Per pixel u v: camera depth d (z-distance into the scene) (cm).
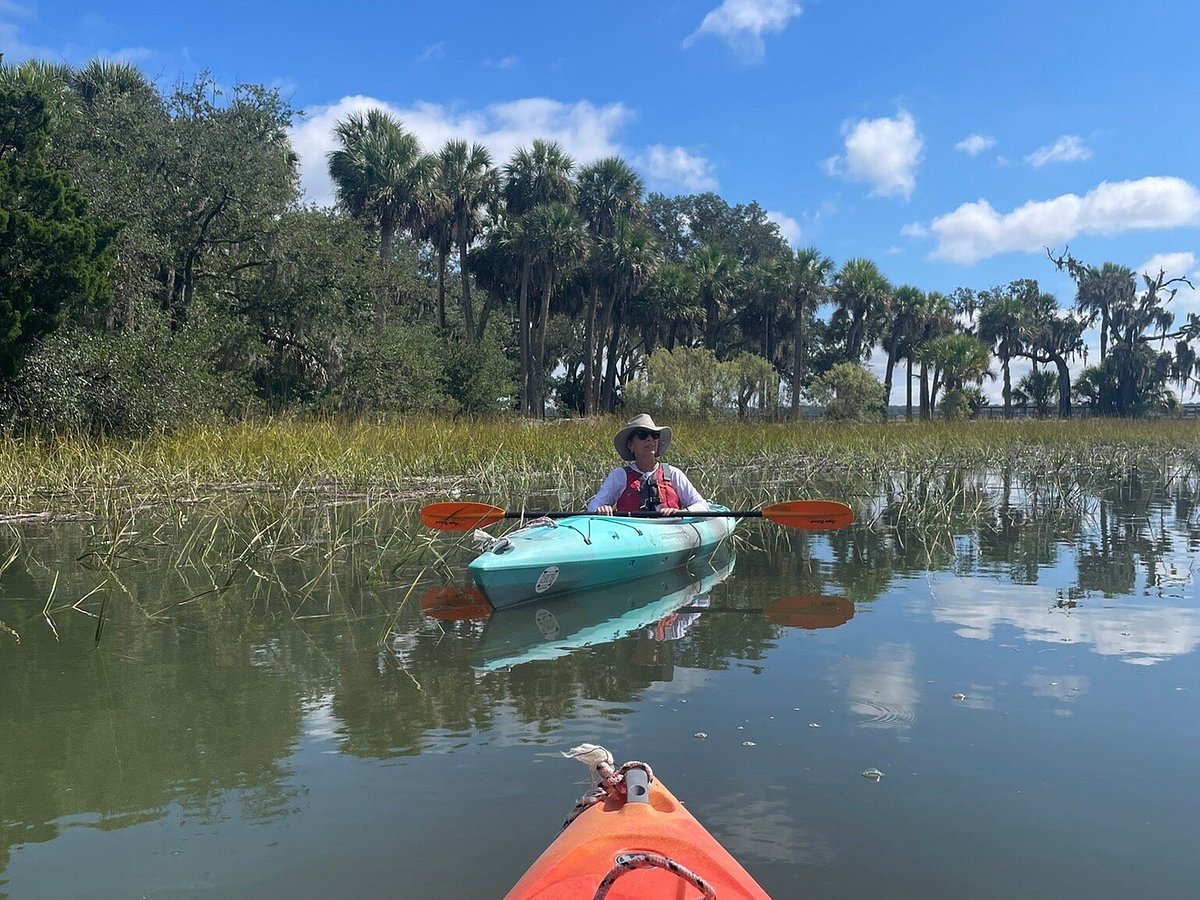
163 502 1055
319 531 867
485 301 4525
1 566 700
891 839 277
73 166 1930
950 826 285
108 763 336
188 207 2278
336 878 258
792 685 420
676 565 725
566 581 617
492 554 596
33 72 2181
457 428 1766
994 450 1911
